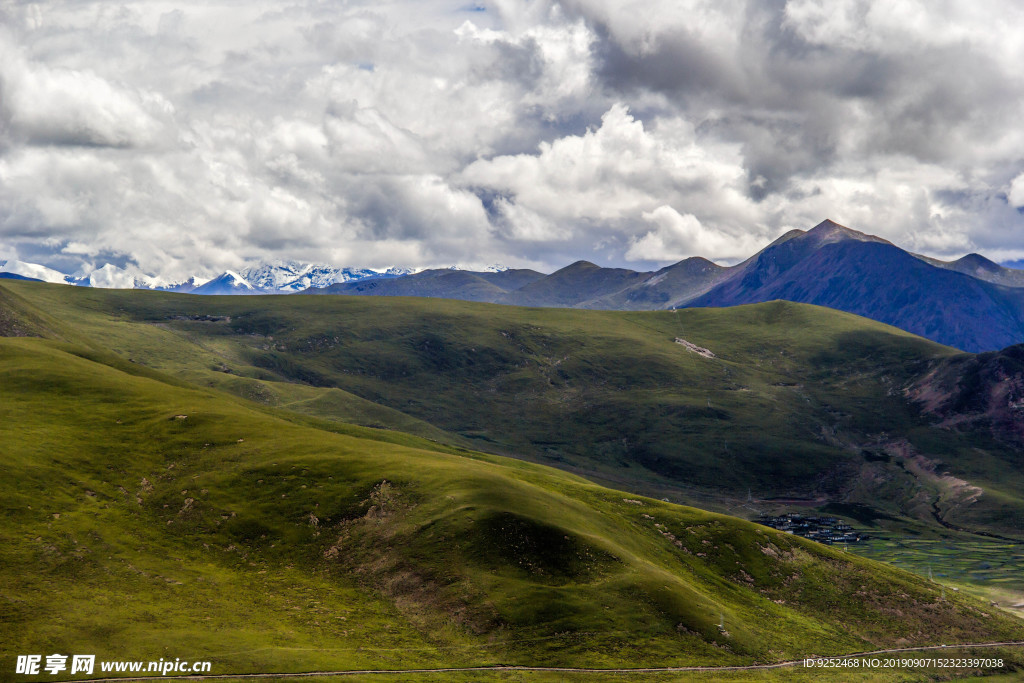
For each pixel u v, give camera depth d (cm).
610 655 8581
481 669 8000
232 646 7719
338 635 8369
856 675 9531
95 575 8744
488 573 9481
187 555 9700
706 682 8394
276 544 10131
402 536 10138
